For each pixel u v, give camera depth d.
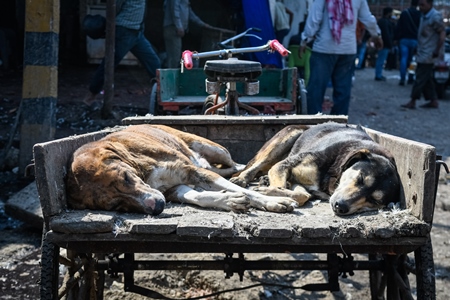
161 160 3.08
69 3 13.65
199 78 6.55
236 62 4.00
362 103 12.40
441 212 5.73
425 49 11.55
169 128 3.68
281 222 2.46
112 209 2.70
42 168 2.41
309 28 7.58
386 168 2.84
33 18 6.14
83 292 2.96
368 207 2.80
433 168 2.40
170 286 4.00
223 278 4.03
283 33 10.23
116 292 3.84
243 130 4.01
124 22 8.13
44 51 6.14
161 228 2.34
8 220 5.13
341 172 2.99
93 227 2.35
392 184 2.81
